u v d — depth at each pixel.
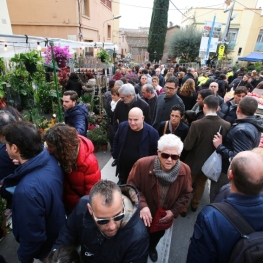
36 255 1.55
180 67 9.55
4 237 2.29
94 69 6.73
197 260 1.10
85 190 1.71
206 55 14.73
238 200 1.08
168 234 2.44
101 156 4.32
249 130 1.90
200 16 25.94
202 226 1.08
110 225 1.03
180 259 2.16
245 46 25.27
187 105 4.45
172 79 3.48
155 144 2.49
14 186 1.48
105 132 4.72
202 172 2.45
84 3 11.62
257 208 1.04
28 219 1.25
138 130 2.45
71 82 5.95
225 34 14.02
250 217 1.03
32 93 4.56
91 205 1.04
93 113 5.39
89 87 6.32
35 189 1.26
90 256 1.20
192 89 4.34
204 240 1.06
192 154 2.51
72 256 1.04
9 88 3.99
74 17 10.15
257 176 1.02
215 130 2.26
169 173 1.61
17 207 1.25
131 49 37.31
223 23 25.20
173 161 1.53
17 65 4.25
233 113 2.92
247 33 24.80
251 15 24.09
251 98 2.01
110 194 1.01
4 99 3.86
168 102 3.59
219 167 2.23
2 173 1.70
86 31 11.75
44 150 1.44
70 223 1.31
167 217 1.68
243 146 1.91
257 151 1.47
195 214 2.77
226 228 1.01
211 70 12.16
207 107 2.31
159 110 3.71
